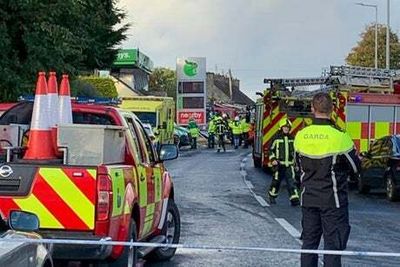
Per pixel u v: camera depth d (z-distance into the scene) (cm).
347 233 744
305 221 759
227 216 1441
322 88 2441
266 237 1181
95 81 4506
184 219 1388
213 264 957
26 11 1684
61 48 1767
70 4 1827
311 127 754
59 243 662
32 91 1728
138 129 893
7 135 823
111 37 3481
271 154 1667
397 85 2544
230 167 2875
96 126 733
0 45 1644
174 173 2550
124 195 730
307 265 753
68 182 687
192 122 4694
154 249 937
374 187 1925
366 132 2425
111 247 696
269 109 2441
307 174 749
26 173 691
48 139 750
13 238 545
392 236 1216
